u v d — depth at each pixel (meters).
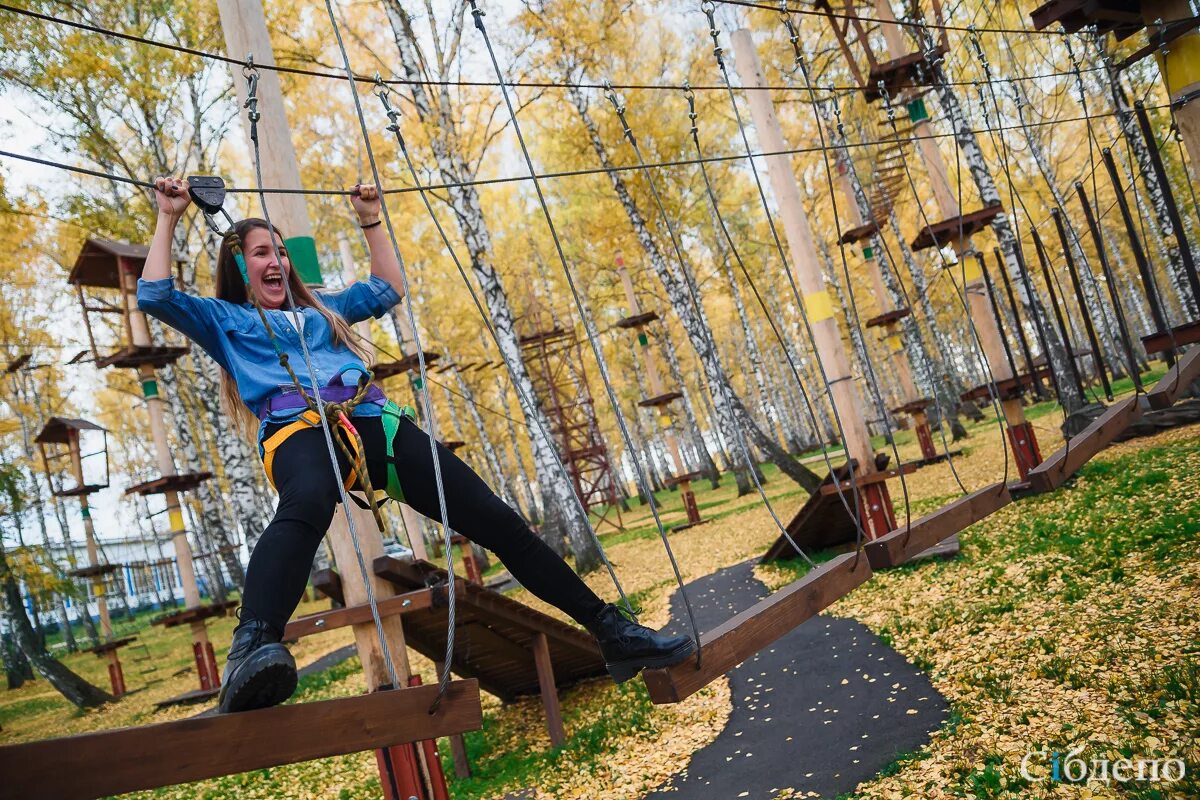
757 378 28.19
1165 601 5.30
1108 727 3.96
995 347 10.32
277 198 4.46
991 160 22.56
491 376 28.61
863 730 5.13
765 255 32.03
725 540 16.27
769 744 5.50
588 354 32.56
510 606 7.04
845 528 11.49
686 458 54.91
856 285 34.72
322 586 5.19
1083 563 6.65
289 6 16.23
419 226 24.44
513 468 41.66
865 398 43.50
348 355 2.23
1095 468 10.33
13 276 17.86
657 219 23.09
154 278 1.97
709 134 25.45
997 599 6.62
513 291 27.95
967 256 9.74
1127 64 5.86
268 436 2.00
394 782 4.75
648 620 10.82
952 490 12.73
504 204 27.67
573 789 5.96
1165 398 5.32
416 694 1.88
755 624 2.53
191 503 30.38
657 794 5.32
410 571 5.05
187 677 17.34
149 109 15.38
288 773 8.46
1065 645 5.18
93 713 15.22
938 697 5.19
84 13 14.28
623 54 20.27
